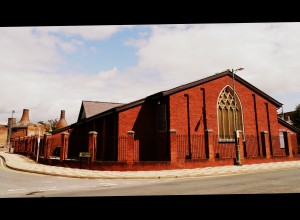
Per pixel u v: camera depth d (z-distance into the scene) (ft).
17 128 189.16
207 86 68.85
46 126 200.44
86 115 90.17
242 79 75.31
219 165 57.41
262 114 77.56
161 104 66.49
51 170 51.93
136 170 50.57
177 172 47.34
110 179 41.70
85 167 54.08
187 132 63.57
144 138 65.16
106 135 71.67
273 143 77.10
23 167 57.67
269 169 50.49
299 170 47.96
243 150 68.54
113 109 64.23
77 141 89.86
